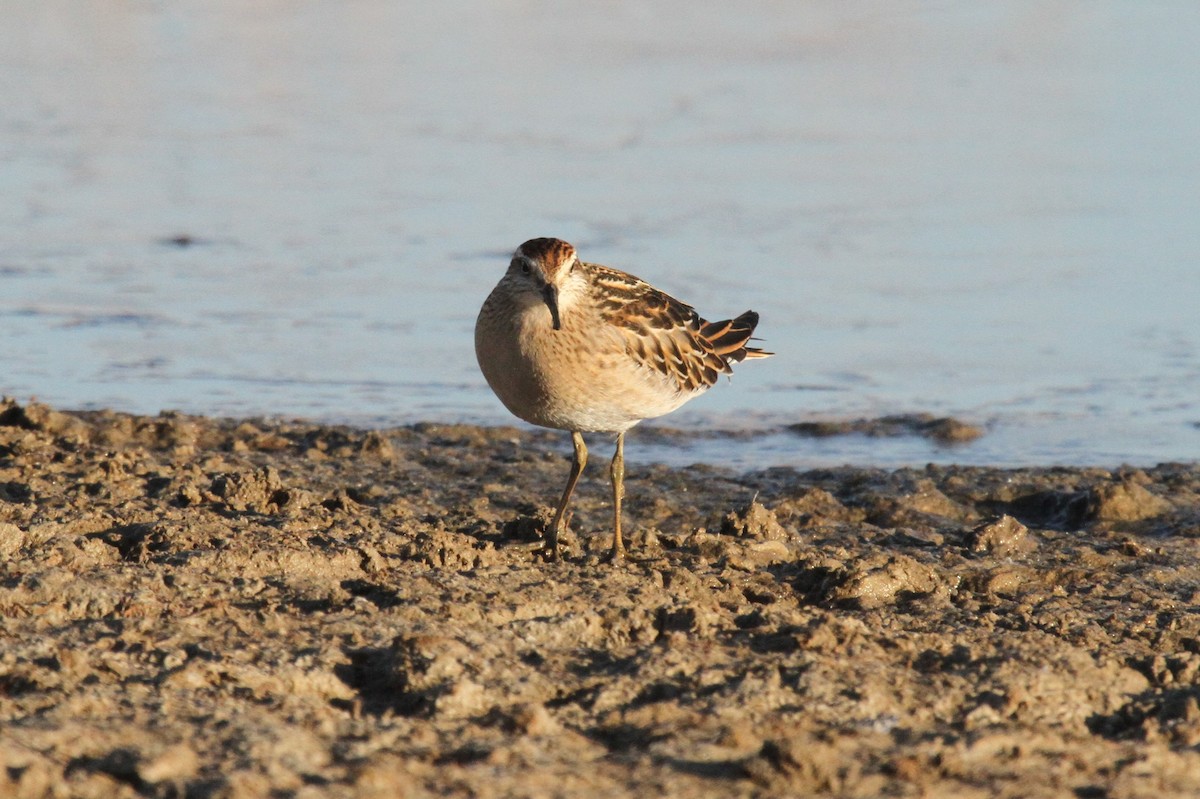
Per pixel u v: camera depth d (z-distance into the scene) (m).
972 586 10.76
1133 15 35.81
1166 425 16.50
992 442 16.03
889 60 32.28
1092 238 22.14
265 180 24.44
